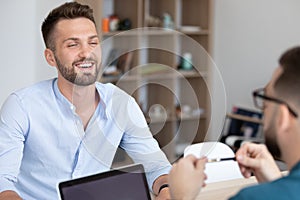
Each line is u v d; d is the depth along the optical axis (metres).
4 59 3.69
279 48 4.77
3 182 1.75
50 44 1.65
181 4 5.27
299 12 4.59
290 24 4.67
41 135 1.84
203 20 5.11
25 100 1.83
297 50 1.09
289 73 1.05
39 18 3.71
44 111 1.82
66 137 1.80
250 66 5.02
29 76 3.71
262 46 4.90
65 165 1.84
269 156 1.35
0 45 3.67
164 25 4.86
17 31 3.68
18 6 3.66
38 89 1.83
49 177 1.88
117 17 4.66
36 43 3.71
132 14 4.64
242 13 5.04
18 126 1.82
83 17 1.61
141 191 1.53
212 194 1.98
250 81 5.03
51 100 1.81
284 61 1.08
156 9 5.02
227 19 5.18
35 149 1.86
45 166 1.87
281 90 1.06
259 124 4.45
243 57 5.07
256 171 1.34
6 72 3.69
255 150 1.36
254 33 4.96
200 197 1.94
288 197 0.95
